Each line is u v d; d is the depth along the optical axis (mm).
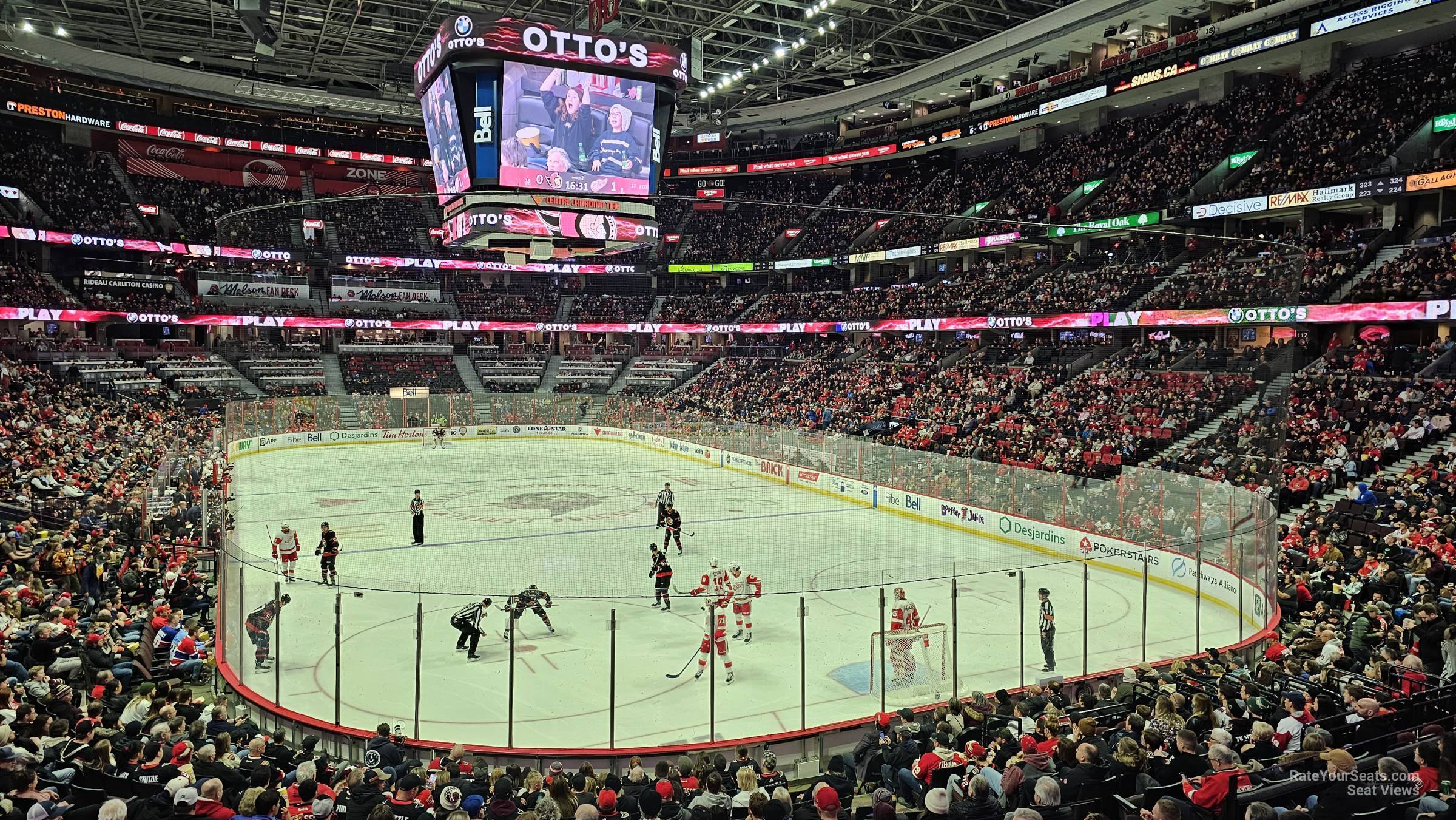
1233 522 17938
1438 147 34375
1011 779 8352
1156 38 44938
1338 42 41188
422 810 8102
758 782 9125
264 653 13672
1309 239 37062
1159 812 6500
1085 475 27703
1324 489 24359
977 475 27141
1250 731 9883
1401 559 17766
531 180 30297
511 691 12031
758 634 17000
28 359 47219
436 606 15641
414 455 46219
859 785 10906
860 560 24125
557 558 24203
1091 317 40125
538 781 8758
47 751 9172
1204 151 43656
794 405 49594
